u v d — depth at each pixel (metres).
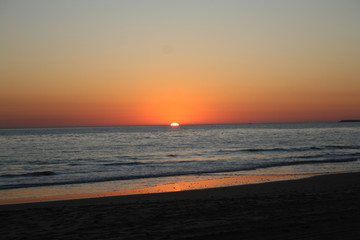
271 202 10.16
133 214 8.84
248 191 13.91
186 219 8.02
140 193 14.63
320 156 32.28
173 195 13.46
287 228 6.88
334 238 6.15
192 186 16.34
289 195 11.61
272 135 85.25
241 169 23.38
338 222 7.28
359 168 23.20
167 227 7.27
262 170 22.67
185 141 65.56
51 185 17.64
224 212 8.74
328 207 8.98
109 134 111.81
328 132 99.62
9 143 62.28
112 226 7.54
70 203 12.01
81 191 15.58
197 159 31.73
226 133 106.38
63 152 43.06
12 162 32.16
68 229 7.35
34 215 8.98
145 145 55.22
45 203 12.02
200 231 6.85
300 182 16.31
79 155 38.75
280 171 21.97
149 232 6.89
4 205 11.69
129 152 42.12
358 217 7.72
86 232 7.05
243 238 6.30
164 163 28.45
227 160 30.08
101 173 22.56
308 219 7.61
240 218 7.91
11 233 7.09
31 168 27.27
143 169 24.50
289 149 41.91
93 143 61.47
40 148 49.97
